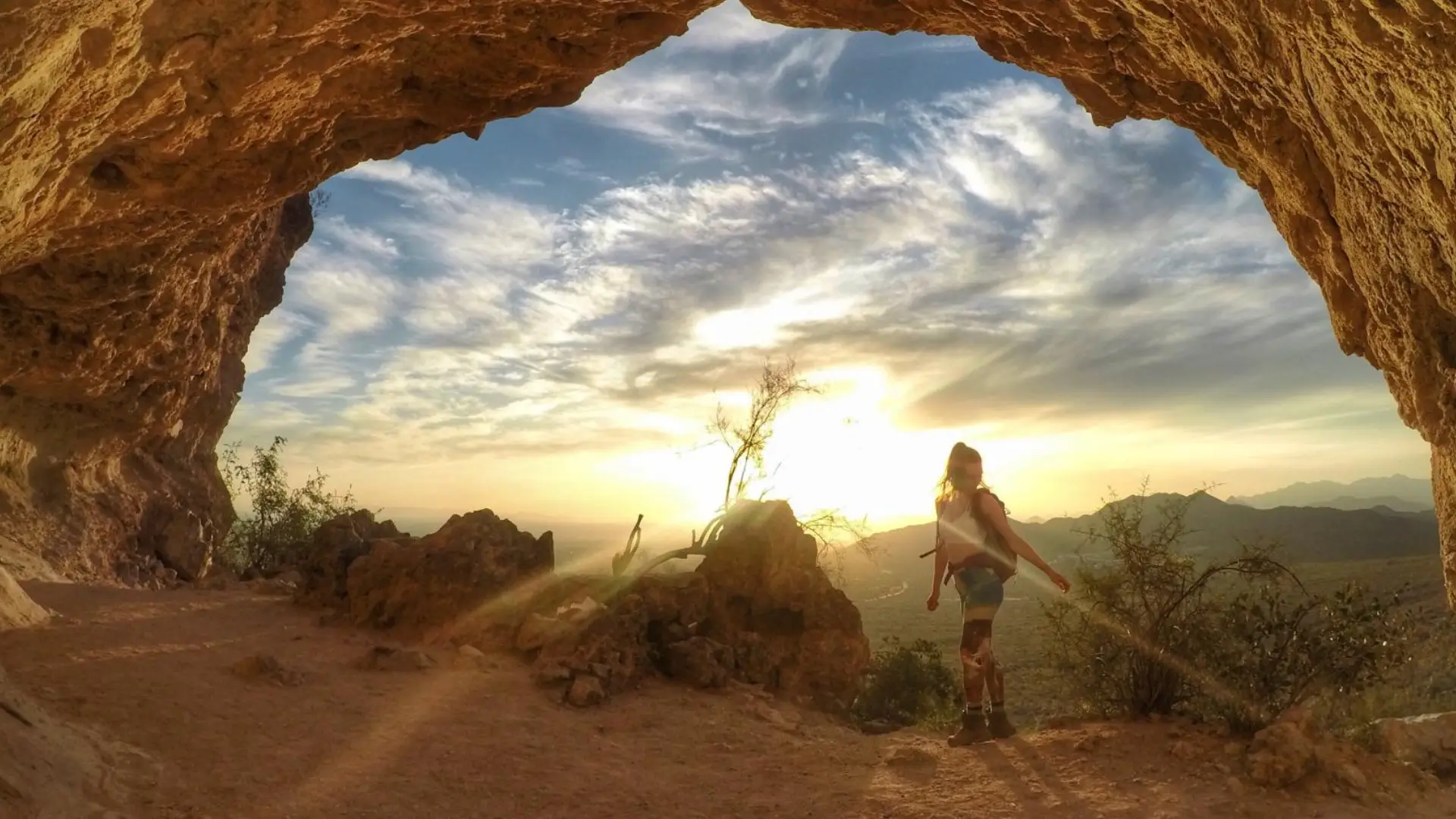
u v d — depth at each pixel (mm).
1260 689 5965
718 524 10547
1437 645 6477
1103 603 6531
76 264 11625
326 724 6547
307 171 10195
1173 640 6324
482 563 10062
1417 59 5199
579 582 10047
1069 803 5031
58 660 7305
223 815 4879
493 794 5547
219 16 7641
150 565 17984
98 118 8172
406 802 5324
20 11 6199
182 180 9562
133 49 7449
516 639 9141
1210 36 7508
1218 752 5512
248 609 11039
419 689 7672
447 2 8289
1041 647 7047
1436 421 7559
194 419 19812
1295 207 8500
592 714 7434
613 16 9250
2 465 15086
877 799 5379
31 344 13172
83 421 16016
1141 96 8977
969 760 5910
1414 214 6617
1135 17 7863
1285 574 6277
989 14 8891
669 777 6004
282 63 8242
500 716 7082
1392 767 5254
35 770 4617
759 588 9844
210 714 6457
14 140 7613
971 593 6348
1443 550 8055
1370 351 8617
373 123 10312
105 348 13875
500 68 9602
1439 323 7207
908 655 14945
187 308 15320
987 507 6363
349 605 10852
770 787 5770
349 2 7848
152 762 5449
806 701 9461
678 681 8641
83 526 16234
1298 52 6520
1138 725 6188
